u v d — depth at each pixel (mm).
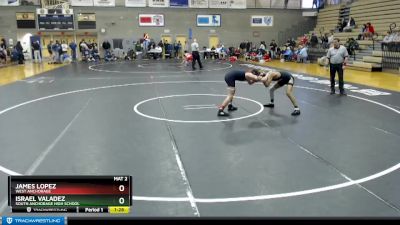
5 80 15156
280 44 32281
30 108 9250
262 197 4117
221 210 3820
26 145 6137
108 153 5691
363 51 20562
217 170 4941
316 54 24812
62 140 6414
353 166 5070
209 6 31094
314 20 32156
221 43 31797
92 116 8305
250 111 8719
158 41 30828
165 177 4711
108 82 14461
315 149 5828
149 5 30234
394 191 4254
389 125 7371
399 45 17172
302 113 8477
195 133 6789
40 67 22031
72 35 29625
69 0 29188
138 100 10312
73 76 16766
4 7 28406
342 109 8938
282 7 32031
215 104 9633
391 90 11906
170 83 14023
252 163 5203
